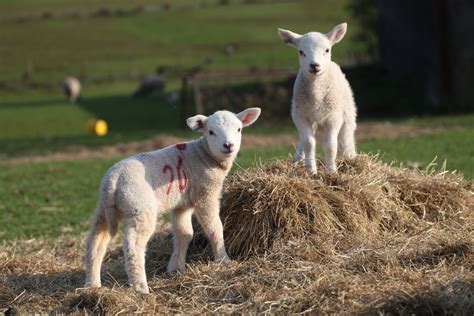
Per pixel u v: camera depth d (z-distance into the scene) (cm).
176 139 2903
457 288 895
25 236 1471
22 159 2780
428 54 3662
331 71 1212
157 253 1179
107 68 6262
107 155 2742
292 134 2975
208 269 1036
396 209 1161
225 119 1048
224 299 944
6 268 1163
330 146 1204
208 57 6372
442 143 2377
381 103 3875
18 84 5866
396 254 1014
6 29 7569
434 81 3606
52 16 8081
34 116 4756
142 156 1028
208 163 1048
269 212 1106
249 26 7394
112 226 984
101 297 943
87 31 7494
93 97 5450
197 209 1056
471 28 3306
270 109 3816
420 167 1864
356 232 1104
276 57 6156
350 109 1257
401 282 929
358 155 1256
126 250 981
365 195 1144
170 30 7438
